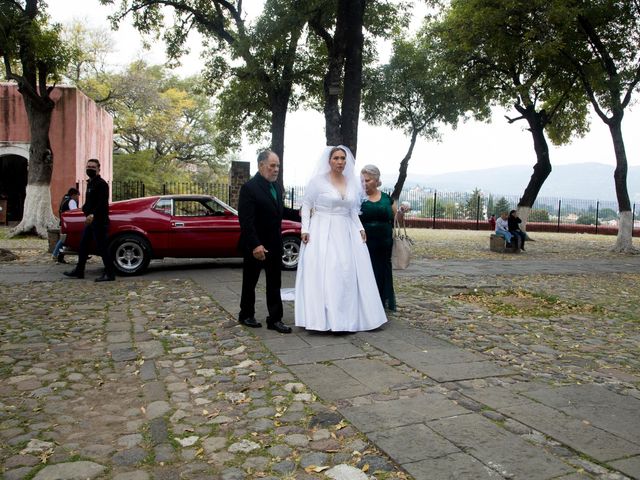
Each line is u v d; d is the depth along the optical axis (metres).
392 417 3.50
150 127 35.03
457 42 20.20
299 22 14.08
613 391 4.11
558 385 4.22
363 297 5.79
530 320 6.72
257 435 3.28
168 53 18.61
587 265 13.52
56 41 15.33
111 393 4.00
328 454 3.04
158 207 9.91
